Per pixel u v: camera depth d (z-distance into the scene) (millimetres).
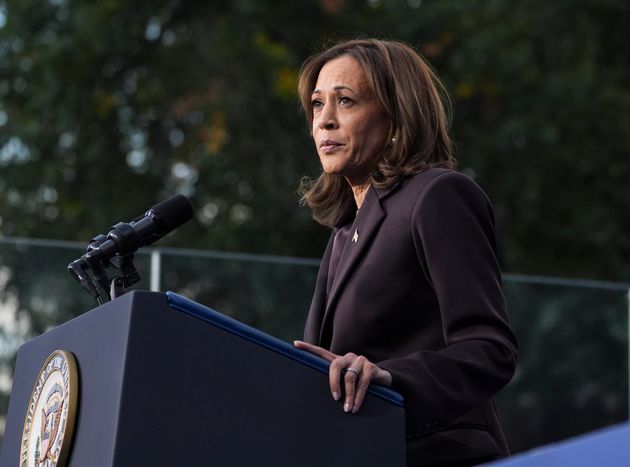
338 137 5668
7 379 13000
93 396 4367
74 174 28203
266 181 27672
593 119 29438
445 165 5672
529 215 28844
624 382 15164
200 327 4309
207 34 29047
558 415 15016
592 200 29250
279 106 28141
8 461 5078
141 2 28281
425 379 4777
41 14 27672
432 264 5152
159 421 4180
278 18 28922
